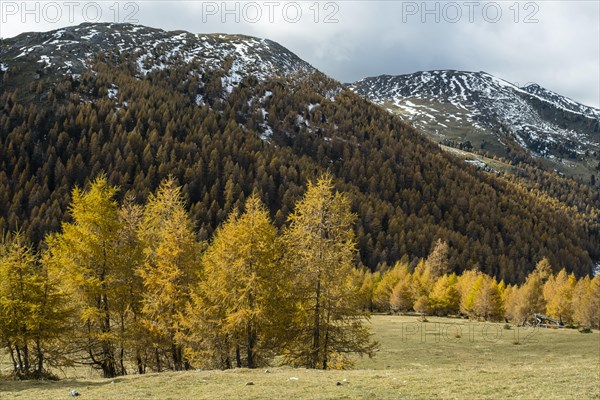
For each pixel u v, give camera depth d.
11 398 16.02
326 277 26.02
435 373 19.08
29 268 23.89
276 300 25.12
